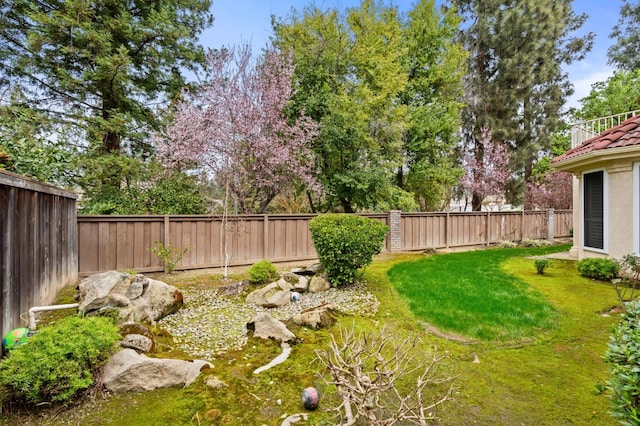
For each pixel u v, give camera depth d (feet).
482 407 8.74
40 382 7.82
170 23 34.40
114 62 30.37
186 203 32.63
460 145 63.26
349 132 40.60
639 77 53.06
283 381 9.89
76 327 9.29
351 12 44.21
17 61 30.17
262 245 30.04
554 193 63.05
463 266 27.53
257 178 33.81
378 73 42.09
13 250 11.03
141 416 8.09
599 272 22.24
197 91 34.86
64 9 30.60
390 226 37.24
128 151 37.35
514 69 57.52
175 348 12.25
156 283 15.79
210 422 7.93
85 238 22.80
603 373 10.55
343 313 16.20
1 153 15.38
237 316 15.80
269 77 34.71
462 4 62.23
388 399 9.07
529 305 16.87
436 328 14.29
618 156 21.88
